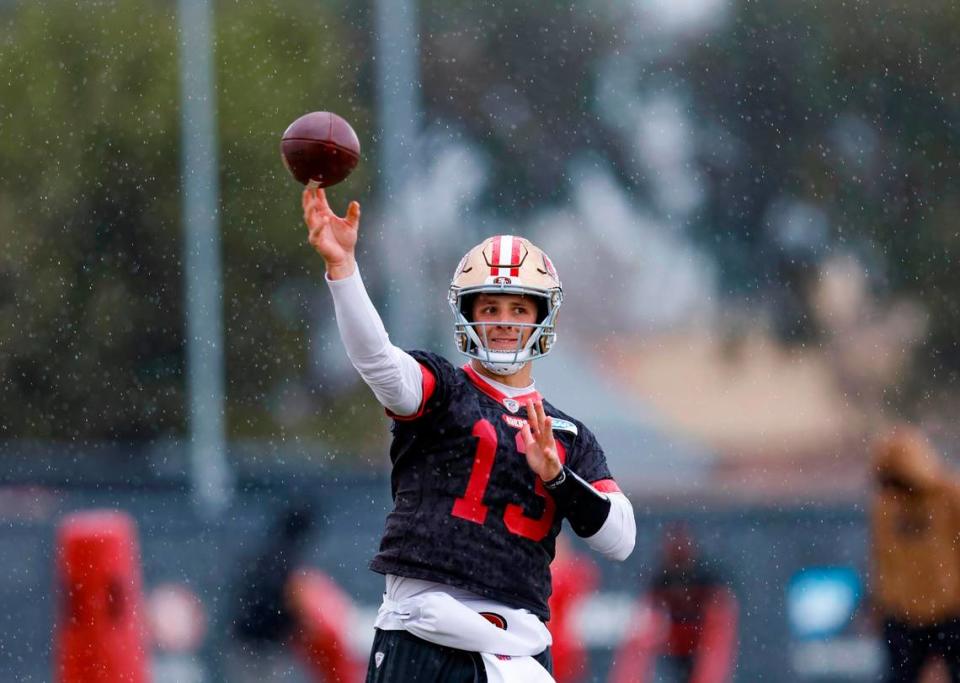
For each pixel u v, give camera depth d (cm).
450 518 1877
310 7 12256
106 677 3409
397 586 1900
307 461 9781
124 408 10406
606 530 1898
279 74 11781
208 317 9094
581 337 13200
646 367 12888
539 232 13625
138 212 11088
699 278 13338
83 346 10612
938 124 13075
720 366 12812
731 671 4159
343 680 4084
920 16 13162
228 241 11169
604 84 13912
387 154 9344
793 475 10181
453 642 1862
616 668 4103
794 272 12938
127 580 3472
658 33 13962
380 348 1830
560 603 3647
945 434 9544
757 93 13562
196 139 9462
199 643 4231
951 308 12544
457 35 13862
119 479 8662
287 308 11181
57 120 11306
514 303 1950
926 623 3638
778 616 4828
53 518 6944
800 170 13275
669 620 4075
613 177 13762
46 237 11019
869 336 12525
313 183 1838
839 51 13350
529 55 13962
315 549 4644
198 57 9544
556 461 1848
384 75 9356
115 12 11519
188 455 9119
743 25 13625
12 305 10788
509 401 1938
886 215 12962
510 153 13725
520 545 1891
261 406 10969
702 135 13662
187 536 6144
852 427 11800
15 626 5028
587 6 14062
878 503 3691
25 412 10406
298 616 4116
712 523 6681
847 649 4494
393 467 1934
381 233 11244
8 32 11675
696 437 11750
